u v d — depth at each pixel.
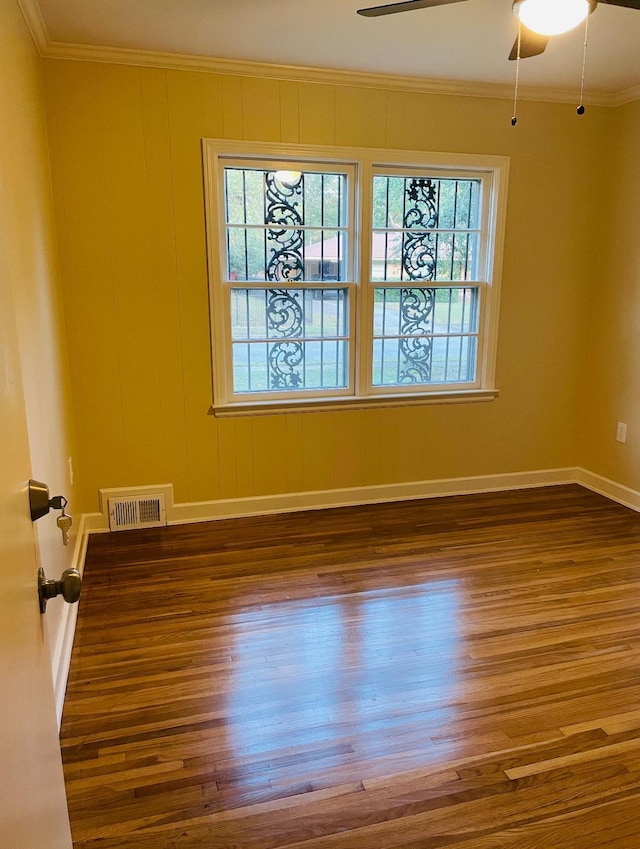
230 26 2.68
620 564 3.04
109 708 2.00
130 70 3.01
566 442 4.23
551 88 3.53
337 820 1.58
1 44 1.88
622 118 3.69
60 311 3.03
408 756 1.80
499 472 4.13
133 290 3.24
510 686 2.12
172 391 3.42
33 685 0.92
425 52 2.97
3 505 0.80
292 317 3.59
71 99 2.97
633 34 2.75
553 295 3.95
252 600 2.69
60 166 3.01
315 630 2.46
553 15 2.03
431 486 4.00
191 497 3.58
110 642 2.37
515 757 1.80
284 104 3.24
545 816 1.60
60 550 2.36
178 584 2.83
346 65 3.15
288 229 3.47
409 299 3.75
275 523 3.57
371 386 3.78
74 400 3.26
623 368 3.83
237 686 2.11
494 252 3.75
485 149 3.60
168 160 3.15
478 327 3.90
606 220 3.88
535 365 4.03
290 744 1.85
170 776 1.72
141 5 2.46
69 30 2.72
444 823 1.58
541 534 3.41
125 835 1.54
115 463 3.41
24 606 0.89
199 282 3.33
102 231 3.14
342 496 3.84
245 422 3.57
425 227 3.69
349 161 3.42
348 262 3.60
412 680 2.15
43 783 0.93
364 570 2.98
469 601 2.69
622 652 2.32
